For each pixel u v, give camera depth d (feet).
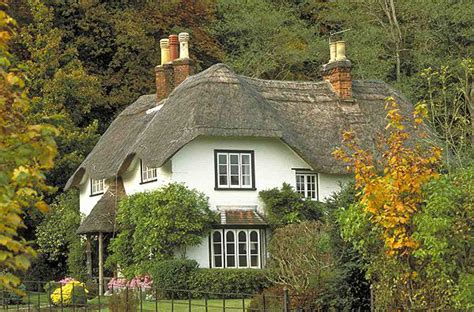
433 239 43.65
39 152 26.78
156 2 160.56
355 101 117.70
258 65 159.33
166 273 92.63
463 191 45.16
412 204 45.47
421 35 152.05
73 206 126.00
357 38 154.61
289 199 102.42
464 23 148.15
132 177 110.42
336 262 61.57
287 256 75.61
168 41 120.26
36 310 81.66
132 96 150.82
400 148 47.19
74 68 141.79
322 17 170.60
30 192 26.81
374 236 48.42
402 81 150.20
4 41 28.27
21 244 26.12
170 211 96.89
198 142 102.22
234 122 101.76
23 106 27.73
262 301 63.93
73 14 153.17
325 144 109.91
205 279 92.99
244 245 101.96
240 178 103.76
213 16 166.20
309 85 118.83
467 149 91.61
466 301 43.93
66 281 99.66
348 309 60.29
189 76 115.44
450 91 133.08
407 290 46.98
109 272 114.62
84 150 134.62
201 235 99.04
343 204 65.36
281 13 163.53
